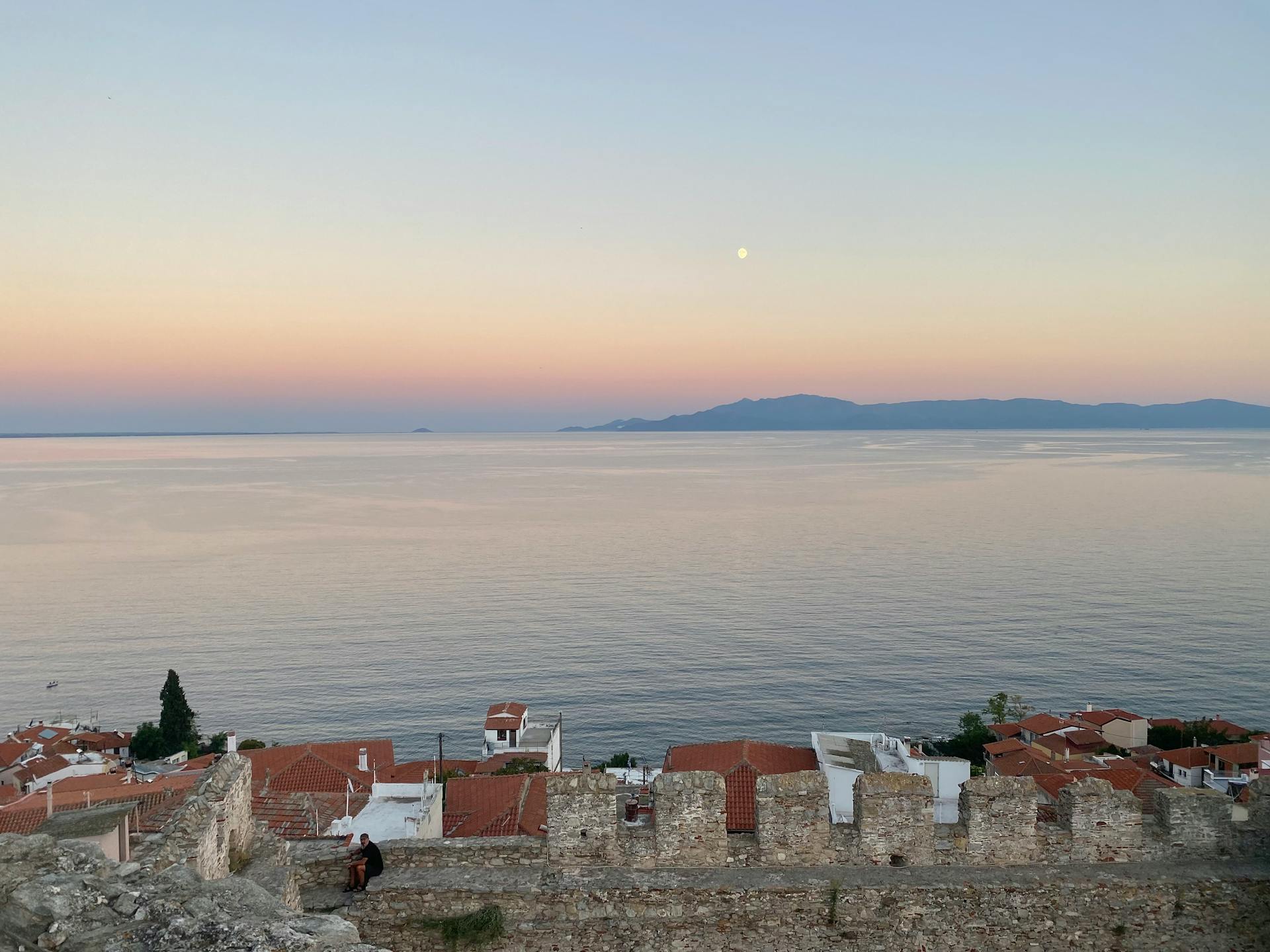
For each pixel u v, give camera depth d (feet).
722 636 368.07
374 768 169.58
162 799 95.04
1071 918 45.42
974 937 45.21
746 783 115.03
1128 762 205.36
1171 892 45.62
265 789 92.99
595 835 46.93
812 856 46.80
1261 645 341.82
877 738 123.13
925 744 247.91
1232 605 404.57
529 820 99.04
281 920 30.04
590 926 44.93
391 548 606.55
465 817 106.32
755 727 267.39
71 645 357.82
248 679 314.55
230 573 513.45
